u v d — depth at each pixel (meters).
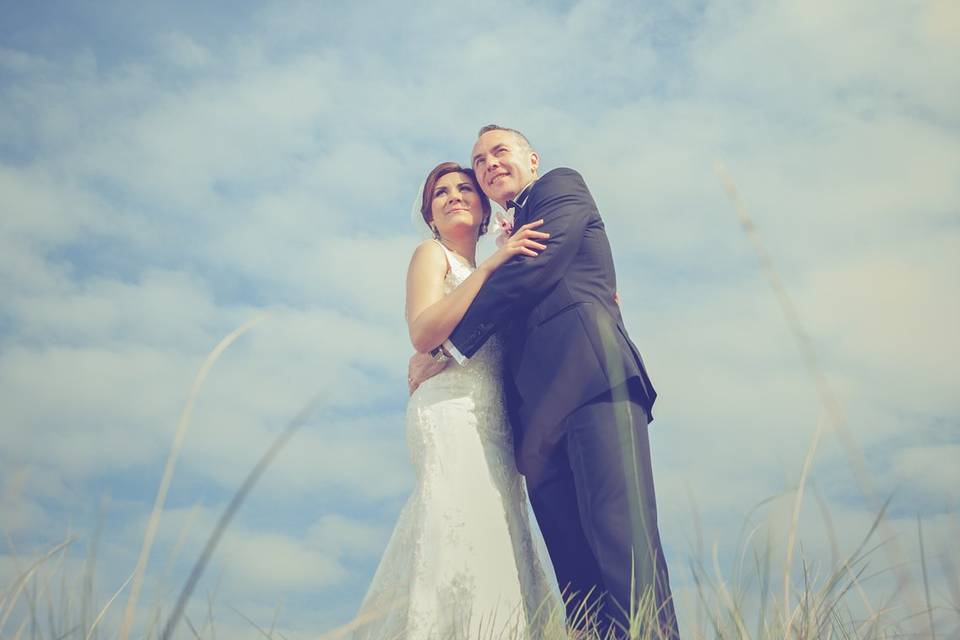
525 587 2.65
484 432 2.77
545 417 2.63
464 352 2.74
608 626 2.24
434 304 2.82
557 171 2.93
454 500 2.63
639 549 2.26
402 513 2.74
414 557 2.58
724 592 1.32
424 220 3.28
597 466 2.45
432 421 2.77
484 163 3.16
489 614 2.48
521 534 2.73
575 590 2.54
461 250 3.20
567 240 2.74
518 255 2.75
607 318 2.67
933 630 0.97
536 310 2.77
